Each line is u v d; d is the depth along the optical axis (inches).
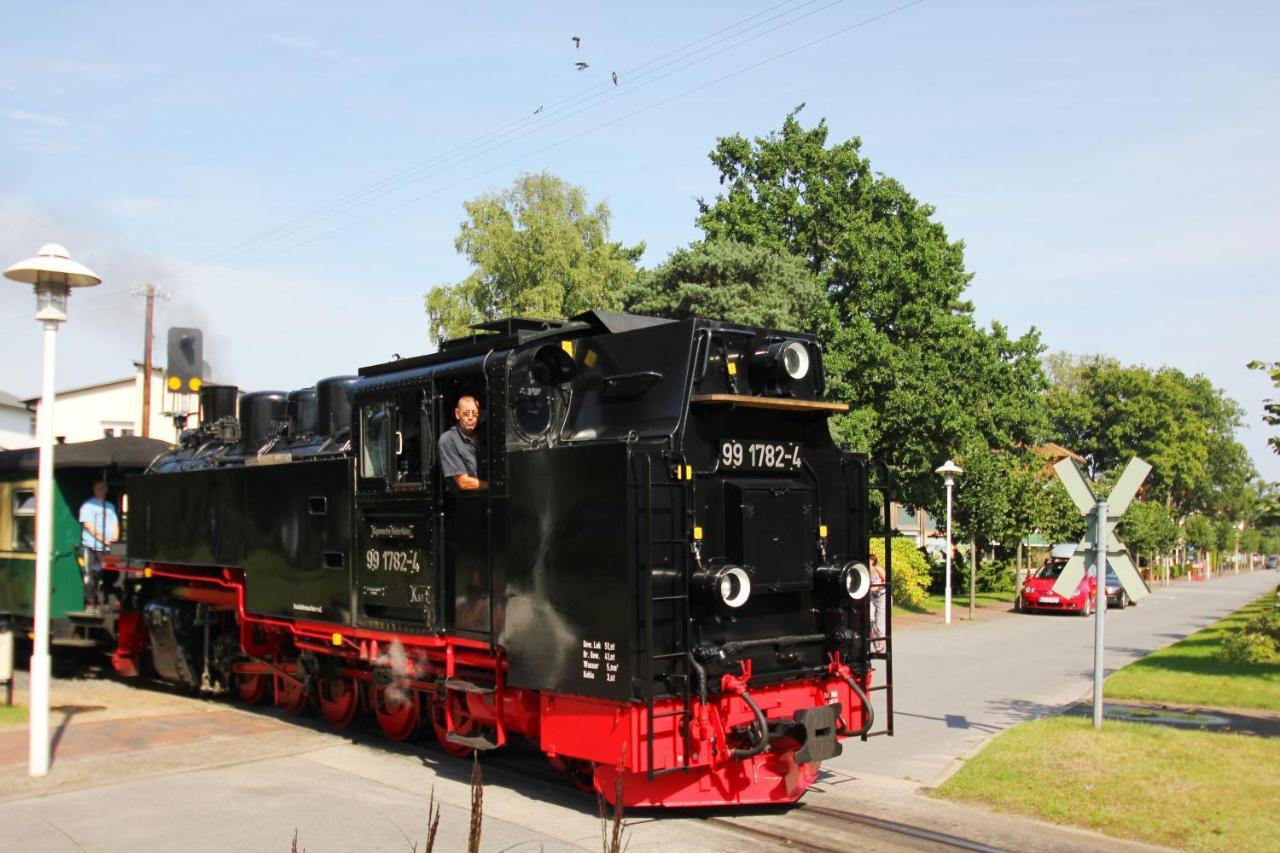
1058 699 496.1
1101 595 387.5
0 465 570.9
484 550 322.3
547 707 299.3
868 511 335.0
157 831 274.7
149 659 555.5
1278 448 520.1
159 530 507.2
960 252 1248.2
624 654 270.1
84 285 351.9
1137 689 507.8
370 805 301.0
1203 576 3189.0
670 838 273.4
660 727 272.4
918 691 526.6
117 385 1492.4
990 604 1284.4
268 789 317.7
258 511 432.5
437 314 1429.6
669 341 302.5
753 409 309.3
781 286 1012.5
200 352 629.9
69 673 574.2
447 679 336.5
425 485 342.3
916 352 1118.4
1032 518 1198.9
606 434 308.7
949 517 971.9
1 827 277.0
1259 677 542.9
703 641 285.1
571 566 287.6
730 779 291.4
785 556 304.7
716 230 1168.8
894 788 325.1
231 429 514.3
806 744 289.9
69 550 549.3
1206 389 3521.2
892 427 1125.7
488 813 296.4
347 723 415.2
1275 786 305.6
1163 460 2532.0
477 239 1428.4
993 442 1272.1
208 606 483.2
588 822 287.6
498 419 317.4
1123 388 2605.8
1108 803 293.6
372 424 369.7
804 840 271.3
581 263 1438.2
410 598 348.8
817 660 315.6
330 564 387.9
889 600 332.2
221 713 445.1
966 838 272.4
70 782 322.0
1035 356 1368.1
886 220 1196.5
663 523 279.7
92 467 557.3
